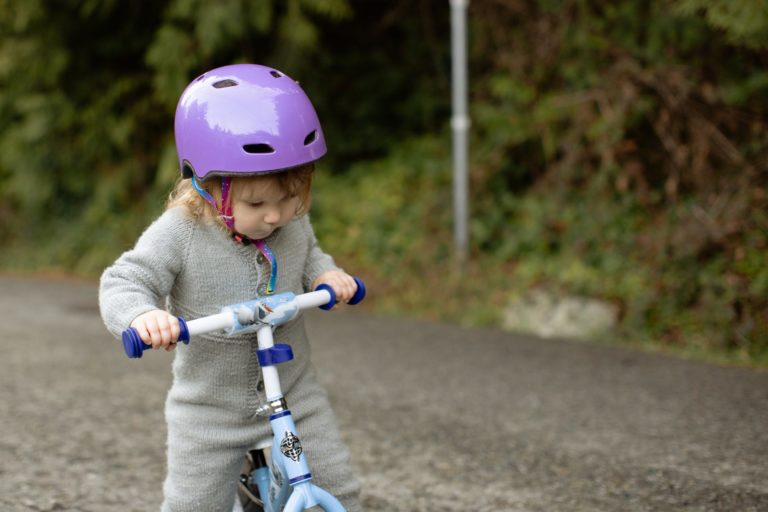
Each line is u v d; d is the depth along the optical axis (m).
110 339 5.52
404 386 4.30
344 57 8.16
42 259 8.88
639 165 6.10
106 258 8.45
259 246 2.15
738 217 5.50
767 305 5.05
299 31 7.27
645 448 3.39
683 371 4.45
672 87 5.96
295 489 1.94
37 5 7.99
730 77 5.90
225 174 1.96
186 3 7.21
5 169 9.48
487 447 3.45
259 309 2.01
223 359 2.17
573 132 6.31
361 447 3.48
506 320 5.64
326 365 4.72
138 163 8.66
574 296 5.62
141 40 8.38
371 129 7.92
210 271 2.13
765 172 5.71
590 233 6.00
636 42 6.23
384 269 6.62
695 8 5.30
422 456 3.37
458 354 4.90
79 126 8.80
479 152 6.98
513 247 6.29
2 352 5.18
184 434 2.22
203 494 2.21
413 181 7.32
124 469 3.29
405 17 8.07
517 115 6.70
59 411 4.01
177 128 2.08
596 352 4.88
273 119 1.97
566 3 6.46
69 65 8.51
